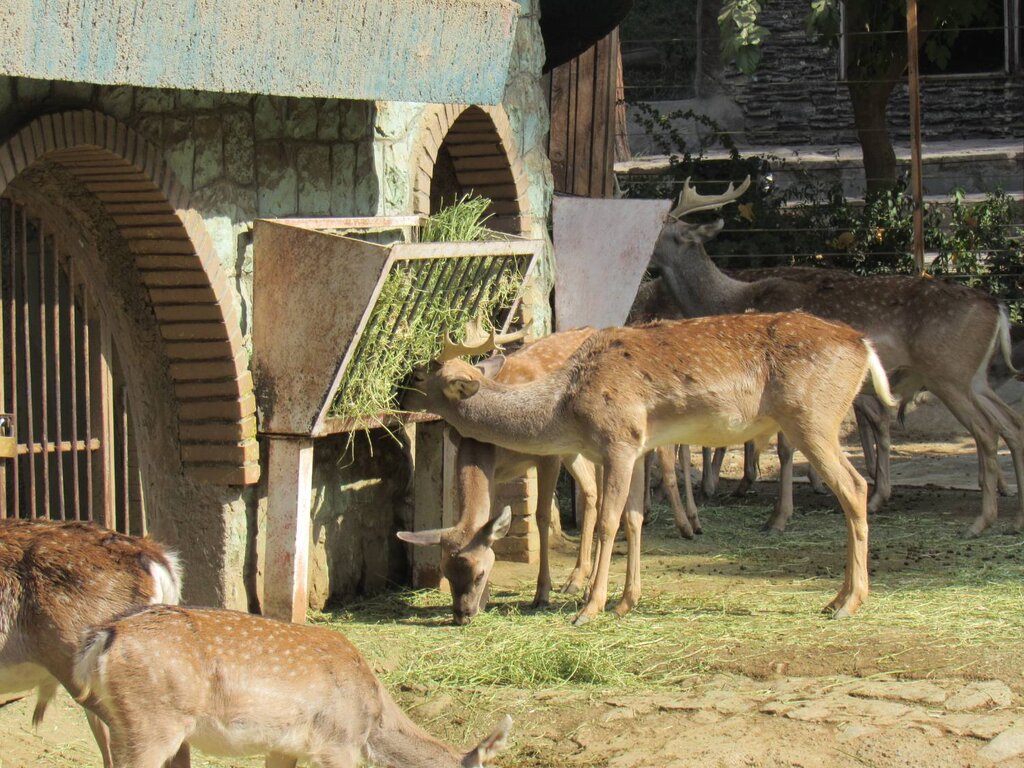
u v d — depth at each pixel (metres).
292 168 8.52
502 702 7.38
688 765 6.38
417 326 8.91
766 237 16.88
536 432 8.96
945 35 19.98
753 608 9.12
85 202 7.59
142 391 8.15
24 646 6.04
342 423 8.51
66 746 6.88
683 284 12.98
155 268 7.81
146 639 5.56
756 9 16.02
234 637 5.77
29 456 7.38
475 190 10.95
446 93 7.87
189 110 7.71
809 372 8.79
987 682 7.34
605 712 7.14
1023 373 13.35
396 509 10.05
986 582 9.67
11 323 7.26
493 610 9.23
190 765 6.52
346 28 6.99
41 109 6.69
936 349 11.82
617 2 12.05
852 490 8.83
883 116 18.23
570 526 12.21
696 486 14.02
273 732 5.82
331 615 9.09
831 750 6.49
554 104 13.52
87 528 6.21
